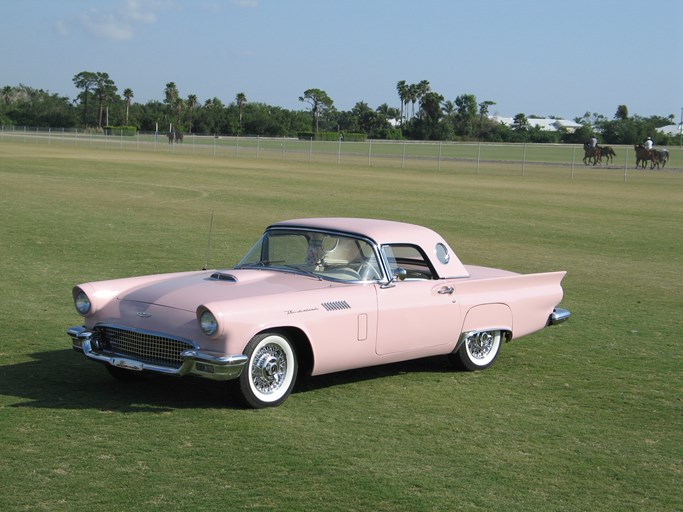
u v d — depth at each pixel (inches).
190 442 227.0
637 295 507.2
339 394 279.9
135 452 218.2
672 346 372.8
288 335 262.5
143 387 280.4
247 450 222.4
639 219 989.8
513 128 6791.3
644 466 224.5
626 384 306.5
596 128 6195.9
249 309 249.0
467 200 1167.0
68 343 339.6
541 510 193.2
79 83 6254.9
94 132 5123.0
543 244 743.7
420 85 6407.5
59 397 265.6
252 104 6417.3
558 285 337.1
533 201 1190.9
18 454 214.5
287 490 197.3
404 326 285.9
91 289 273.1
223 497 191.9
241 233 736.3
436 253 305.0
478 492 201.6
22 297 432.8
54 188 1166.3
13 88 6879.9
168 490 194.9
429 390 289.4
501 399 282.2
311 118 6742.1
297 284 276.4
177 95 6186.0
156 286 277.1
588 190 1456.7
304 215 903.7
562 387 300.2
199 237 699.4
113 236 687.7
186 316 253.8
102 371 299.6
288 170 1791.3
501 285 316.2
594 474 217.3
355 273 282.0
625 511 195.3
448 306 297.6
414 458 222.1
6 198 995.3
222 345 246.2
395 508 189.9
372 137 5979.3
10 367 301.0
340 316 267.7
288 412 256.8
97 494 191.5
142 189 1194.0
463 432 245.6
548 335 389.4
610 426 257.6
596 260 655.8
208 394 273.6
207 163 2011.6
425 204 1079.6
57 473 203.0
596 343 374.9
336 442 231.6
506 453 229.6
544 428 252.8
